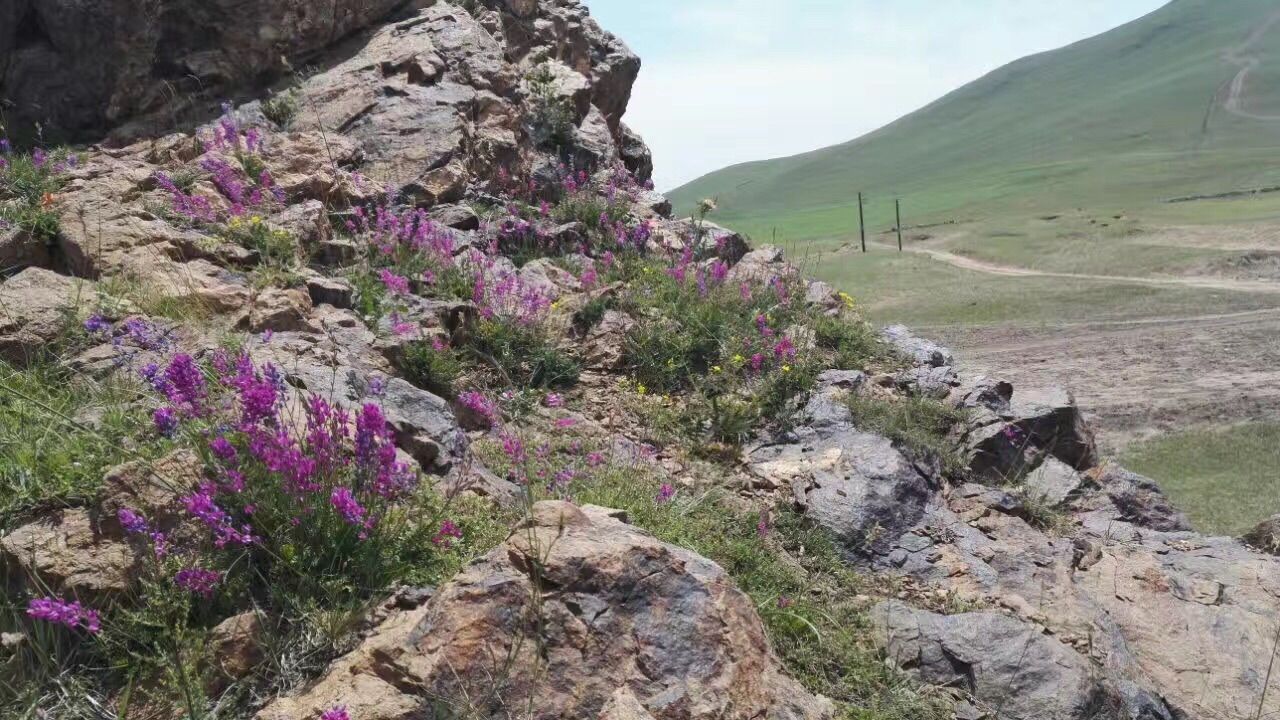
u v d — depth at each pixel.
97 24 12.24
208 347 5.96
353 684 3.62
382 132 13.04
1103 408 45.12
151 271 7.41
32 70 12.40
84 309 6.43
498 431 7.15
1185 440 39.31
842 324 11.23
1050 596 6.77
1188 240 101.31
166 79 13.28
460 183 12.42
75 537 4.07
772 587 5.95
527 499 5.47
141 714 3.66
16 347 6.00
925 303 82.94
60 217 7.96
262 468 4.41
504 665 3.68
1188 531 9.05
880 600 6.24
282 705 3.58
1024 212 177.38
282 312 7.10
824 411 8.75
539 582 3.96
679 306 10.45
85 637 3.84
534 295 9.21
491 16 17.42
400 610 4.18
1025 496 8.55
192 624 4.02
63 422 4.97
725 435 8.32
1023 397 10.24
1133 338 60.91
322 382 5.85
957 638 5.80
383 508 4.54
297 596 4.14
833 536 6.95
